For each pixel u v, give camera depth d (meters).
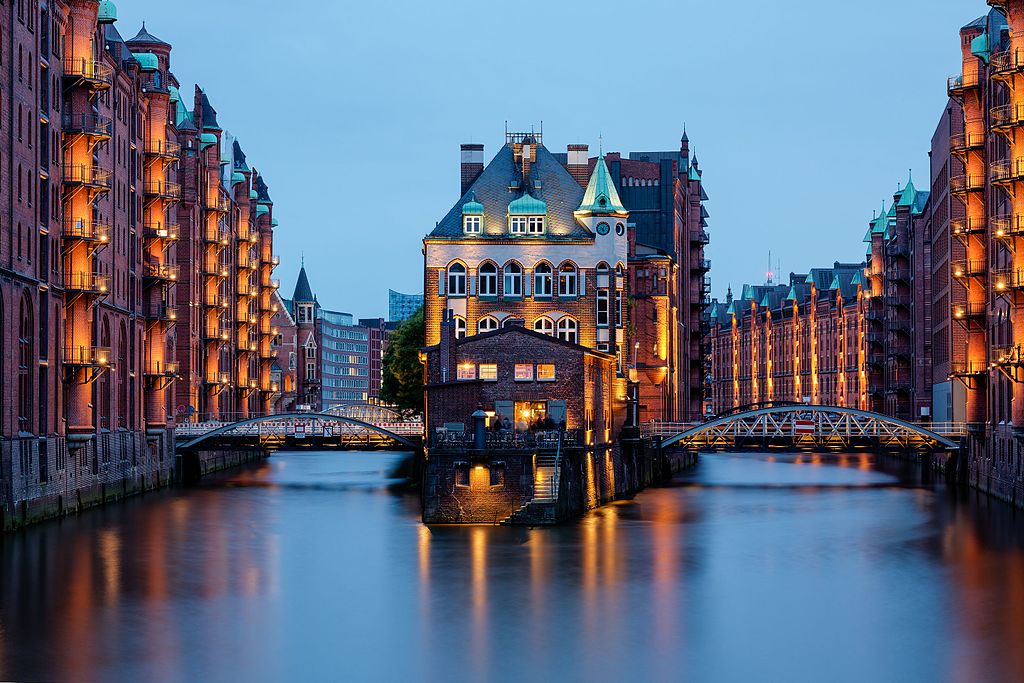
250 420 118.56
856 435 114.62
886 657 50.69
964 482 113.25
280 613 57.72
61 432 87.69
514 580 64.81
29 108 81.62
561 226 118.69
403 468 146.50
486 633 54.19
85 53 89.62
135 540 77.50
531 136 123.62
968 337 107.94
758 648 52.03
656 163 149.88
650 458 119.75
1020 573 67.19
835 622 56.22
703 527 84.00
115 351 100.19
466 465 82.81
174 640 53.00
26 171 80.94
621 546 75.06
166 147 112.25
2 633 53.84
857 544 76.88
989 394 103.50
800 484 120.56
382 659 50.41
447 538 77.69
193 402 131.62
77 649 51.53
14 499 78.69
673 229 148.75
